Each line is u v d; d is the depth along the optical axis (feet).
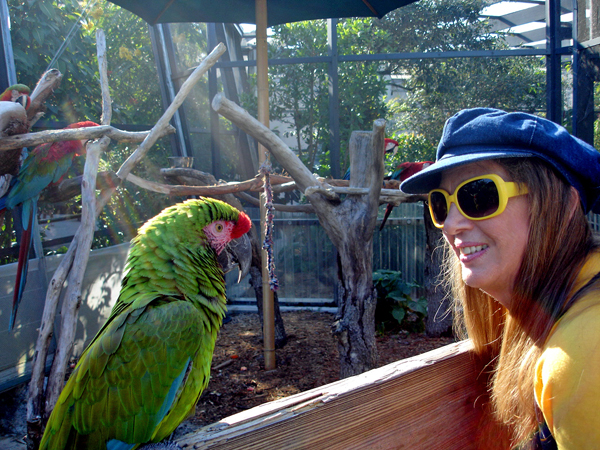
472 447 4.66
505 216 3.26
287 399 3.46
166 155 21.40
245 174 25.38
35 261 14.12
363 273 11.55
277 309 16.84
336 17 15.58
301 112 24.40
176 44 21.65
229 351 16.62
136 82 20.44
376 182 10.50
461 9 22.77
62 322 9.64
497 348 4.63
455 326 5.60
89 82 18.07
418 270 22.08
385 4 14.46
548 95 20.43
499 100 22.58
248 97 24.17
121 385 4.82
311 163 24.56
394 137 25.23
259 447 3.21
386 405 3.92
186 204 6.18
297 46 23.25
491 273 3.41
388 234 22.20
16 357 13.39
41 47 15.81
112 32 19.51
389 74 23.98
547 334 3.05
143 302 5.19
